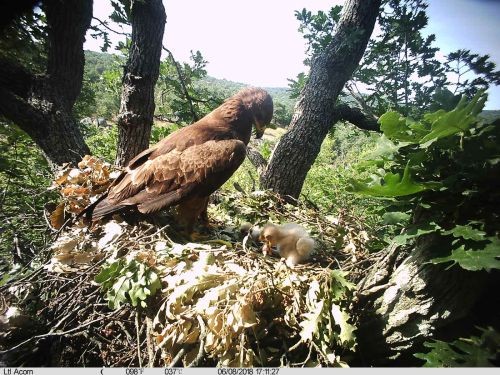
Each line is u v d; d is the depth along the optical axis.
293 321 1.84
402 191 1.55
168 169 2.88
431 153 1.62
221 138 3.12
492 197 1.47
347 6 4.32
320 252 2.70
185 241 2.94
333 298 1.84
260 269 2.16
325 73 4.29
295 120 4.38
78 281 2.35
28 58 4.75
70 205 3.04
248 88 3.56
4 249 3.47
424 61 3.67
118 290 2.02
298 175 4.28
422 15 3.58
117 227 2.75
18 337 2.17
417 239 1.71
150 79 3.82
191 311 1.82
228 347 1.69
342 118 4.69
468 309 1.61
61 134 3.78
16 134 4.47
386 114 1.53
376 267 1.97
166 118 5.76
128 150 3.94
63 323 2.25
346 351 1.85
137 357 2.01
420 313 1.65
